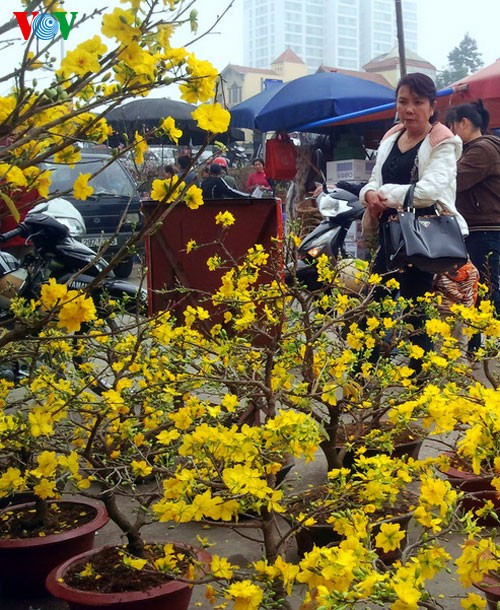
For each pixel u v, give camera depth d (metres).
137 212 11.43
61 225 4.34
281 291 3.05
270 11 97.06
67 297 2.01
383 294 4.83
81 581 2.47
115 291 4.54
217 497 1.96
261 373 3.20
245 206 4.17
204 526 3.30
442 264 4.42
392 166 4.86
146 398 2.88
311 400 3.01
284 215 8.57
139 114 11.68
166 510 1.89
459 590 2.74
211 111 1.93
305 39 96.56
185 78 1.92
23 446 2.77
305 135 13.05
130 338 3.22
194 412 2.33
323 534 2.80
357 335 3.30
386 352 3.52
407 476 2.14
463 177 5.57
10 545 2.77
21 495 3.35
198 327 3.77
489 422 1.90
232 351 3.02
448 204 4.63
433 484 1.86
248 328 3.24
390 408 3.09
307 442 1.94
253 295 3.34
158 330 3.02
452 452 3.26
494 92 8.01
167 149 10.87
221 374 3.10
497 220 5.68
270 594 1.87
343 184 6.46
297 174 11.71
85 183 2.17
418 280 4.80
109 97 1.90
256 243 4.18
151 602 2.34
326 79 10.70
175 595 2.38
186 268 4.38
